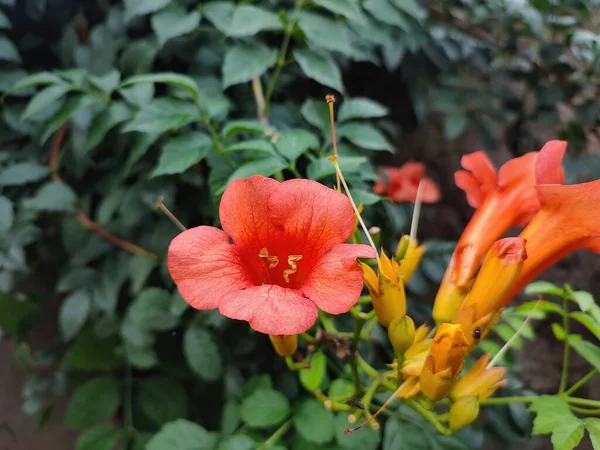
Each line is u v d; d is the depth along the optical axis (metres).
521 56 0.29
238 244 0.13
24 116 0.19
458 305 0.15
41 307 0.28
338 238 0.13
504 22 0.28
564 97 0.28
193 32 0.23
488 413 0.22
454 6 0.29
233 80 0.19
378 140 0.20
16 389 0.30
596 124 0.28
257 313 0.11
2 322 0.25
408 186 0.27
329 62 0.20
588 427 0.15
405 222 0.27
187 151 0.18
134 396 0.23
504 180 0.16
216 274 0.12
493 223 0.16
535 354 0.31
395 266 0.14
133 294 0.23
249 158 0.18
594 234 0.14
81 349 0.23
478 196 0.17
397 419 0.18
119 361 0.24
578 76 0.28
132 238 0.23
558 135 0.28
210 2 0.21
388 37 0.24
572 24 0.28
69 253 0.24
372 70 0.28
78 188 0.24
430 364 0.13
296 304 0.11
